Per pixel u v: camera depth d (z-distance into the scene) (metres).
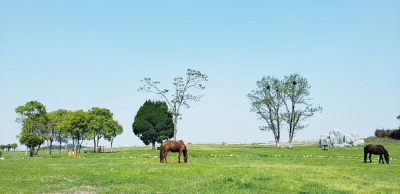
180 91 66.69
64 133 78.25
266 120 77.31
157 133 82.00
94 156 50.69
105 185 16.95
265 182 17.73
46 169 25.34
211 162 33.44
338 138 78.50
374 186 17.02
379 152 34.75
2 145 105.62
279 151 57.16
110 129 77.69
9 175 21.14
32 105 77.31
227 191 15.02
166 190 15.47
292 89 72.19
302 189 15.84
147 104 84.12
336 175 21.45
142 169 24.34
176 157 44.38
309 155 49.53
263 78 77.19
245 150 59.53
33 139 68.44
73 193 15.00
